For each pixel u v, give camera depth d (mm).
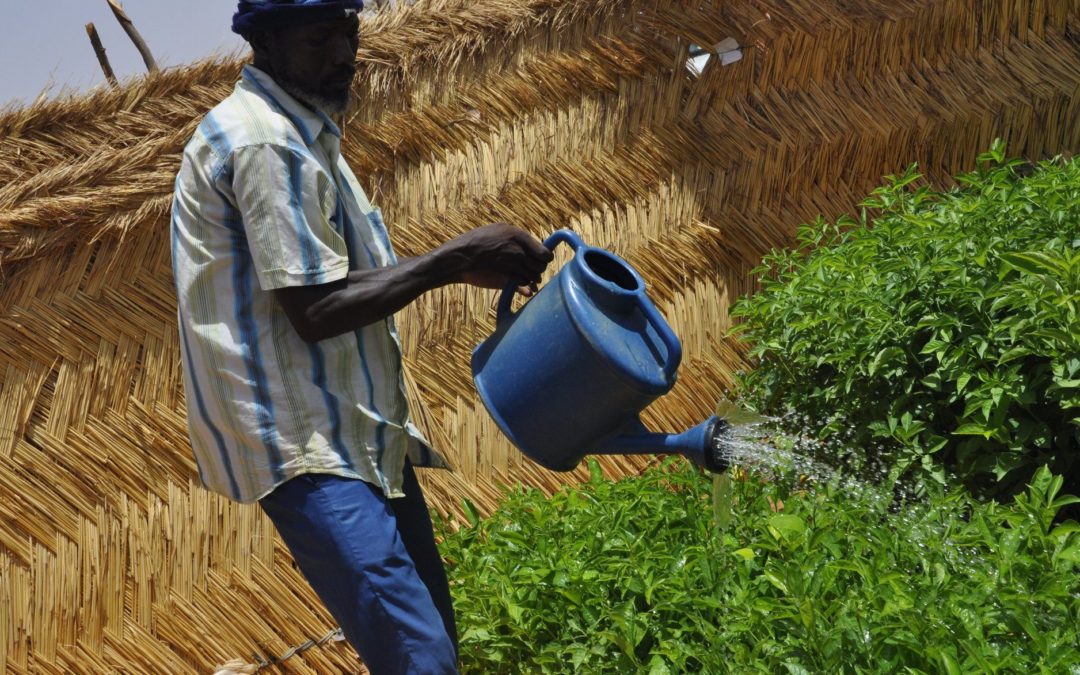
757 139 4941
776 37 4957
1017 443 3191
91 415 3848
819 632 2547
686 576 3068
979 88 5047
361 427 2627
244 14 2639
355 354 2672
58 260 3891
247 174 2525
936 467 3365
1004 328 3215
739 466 2861
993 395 3143
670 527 3459
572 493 3809
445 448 4305
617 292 2711
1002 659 2275
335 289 2551
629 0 4875
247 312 2572
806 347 3881
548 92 4770
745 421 2779
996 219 3676
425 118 4586
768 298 4273
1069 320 3031
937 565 2670
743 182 4910
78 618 3717
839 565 2695
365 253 2760
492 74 4723
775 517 2943
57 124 4059
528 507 3914
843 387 3680
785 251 4746
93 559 3752
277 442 2549
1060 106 5043
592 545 3340
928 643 2387
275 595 3852
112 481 3820
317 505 2551
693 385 4660
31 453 3754
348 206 2775
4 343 3785
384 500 2631
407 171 4551
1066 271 3096
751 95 4973
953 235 3621
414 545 2988
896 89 5031
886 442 3615
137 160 4020
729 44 4938
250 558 3857
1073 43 5090
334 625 3881
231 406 2564
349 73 2742
